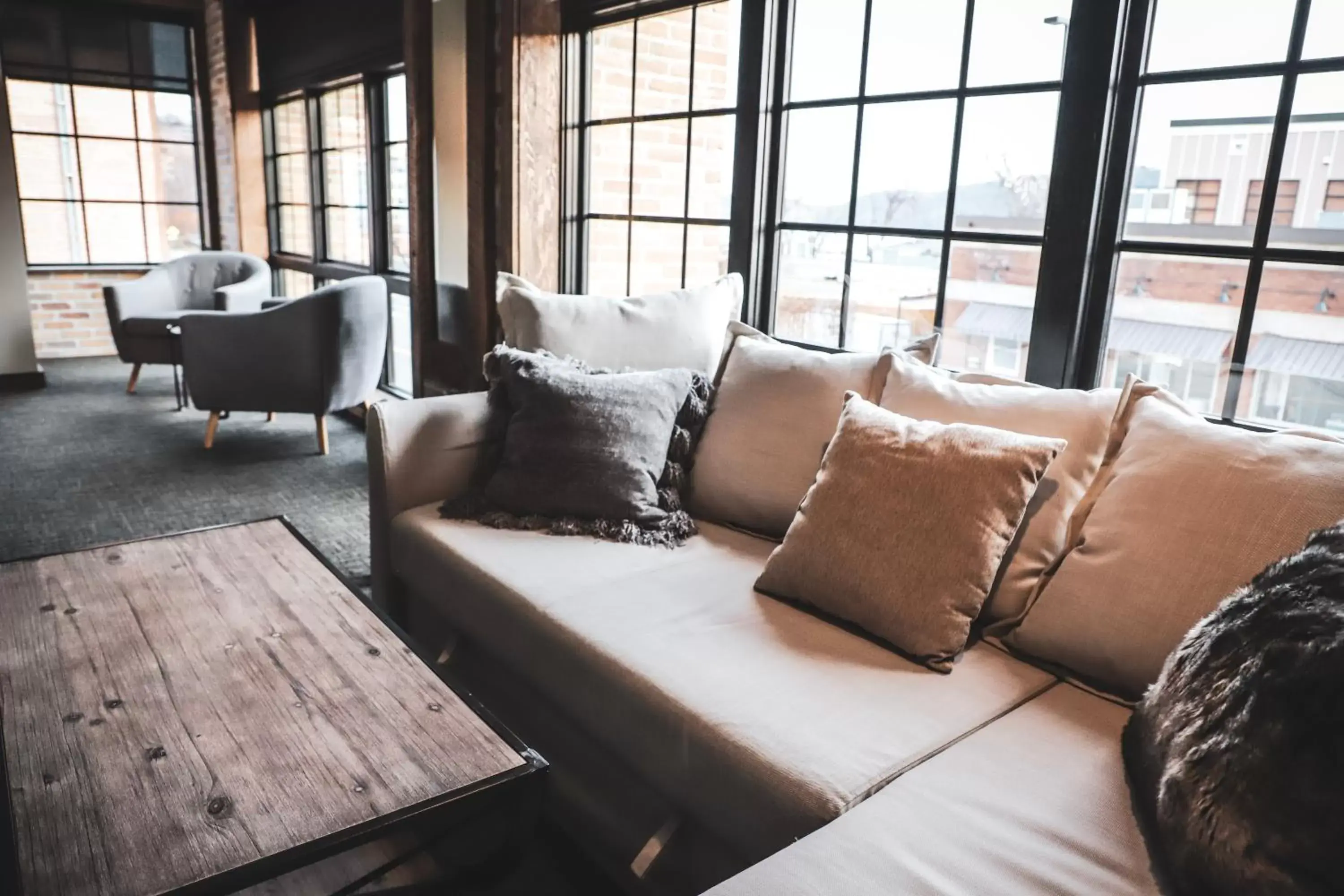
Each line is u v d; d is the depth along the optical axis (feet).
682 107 9.17
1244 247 5.56
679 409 7.07
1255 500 4.20
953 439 5.03
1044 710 4.42
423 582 6.66
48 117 19.61
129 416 15.70
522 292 7.94
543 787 3.83
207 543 6.24
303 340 13.14
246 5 18.65
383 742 3.92
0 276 16.84
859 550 5.04
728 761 4.09
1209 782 3.01
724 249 8.93
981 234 6.86
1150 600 4.32
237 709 4.14
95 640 4.76
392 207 15.15
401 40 13.41
